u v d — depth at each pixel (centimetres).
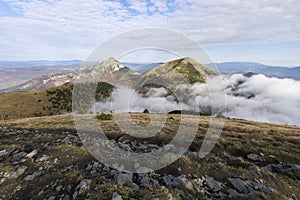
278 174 935
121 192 680
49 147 1154
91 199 646
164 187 745
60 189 742
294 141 1327
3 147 1177
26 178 843
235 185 826
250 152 1152
